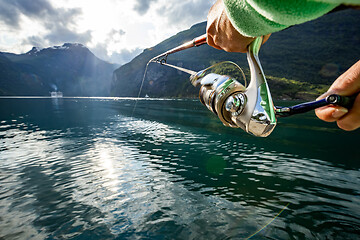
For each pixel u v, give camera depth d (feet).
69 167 19.66
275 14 1.15
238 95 1.91
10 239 9.77
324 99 1.78
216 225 10.45
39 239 9.72
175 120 58.90
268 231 9.97
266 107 1.74
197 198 13.26
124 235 9.86
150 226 10.46
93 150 26.02
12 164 20.75
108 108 109.09
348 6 0.94
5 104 138.41
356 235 9.62
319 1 0.96
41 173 18.21
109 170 18.67
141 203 12.70
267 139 32.42
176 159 21.99
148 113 81.82
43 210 12.14
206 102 2.45
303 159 21.76
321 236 9.57
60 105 132.46
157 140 32.09
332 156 22.88
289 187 14.84
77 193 14.20
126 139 33.06
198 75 2.65
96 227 10.49
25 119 62.03
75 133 38.88
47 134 37.99
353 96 1.73
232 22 1.55
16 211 12.09
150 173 17.80
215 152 24.80
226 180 16.19
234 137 34.12
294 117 65.51
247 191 14.24
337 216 11.16
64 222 10.96
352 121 1.79
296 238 9.46
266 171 18.16
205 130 41.34
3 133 39.11
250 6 1.32
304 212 11.55
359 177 16.66
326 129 42.63
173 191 14.29
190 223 10.65
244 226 10.34
